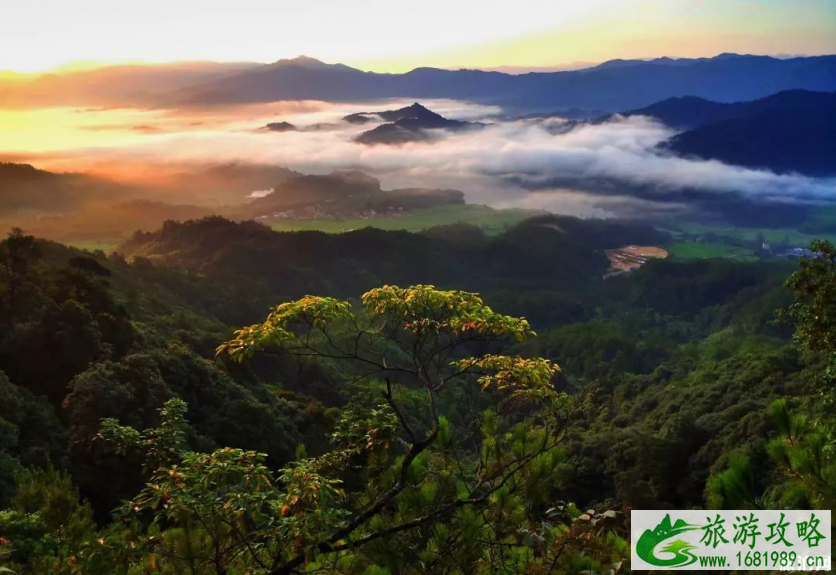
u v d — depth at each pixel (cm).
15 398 2533
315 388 5528
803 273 1259
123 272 8694
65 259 8144
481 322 630
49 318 3247
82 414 2320
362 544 548
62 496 871
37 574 619
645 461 3597
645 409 5634
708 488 540
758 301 11356
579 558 534
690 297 14275
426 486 593
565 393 636
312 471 564
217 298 9706
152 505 526
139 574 537
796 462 495
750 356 5350
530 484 581
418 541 579
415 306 632
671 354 9488
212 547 548
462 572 555
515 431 601
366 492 612
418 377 643
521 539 548
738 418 3816
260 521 545
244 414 3209
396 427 611
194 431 2702
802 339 1285
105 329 3638
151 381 2723
